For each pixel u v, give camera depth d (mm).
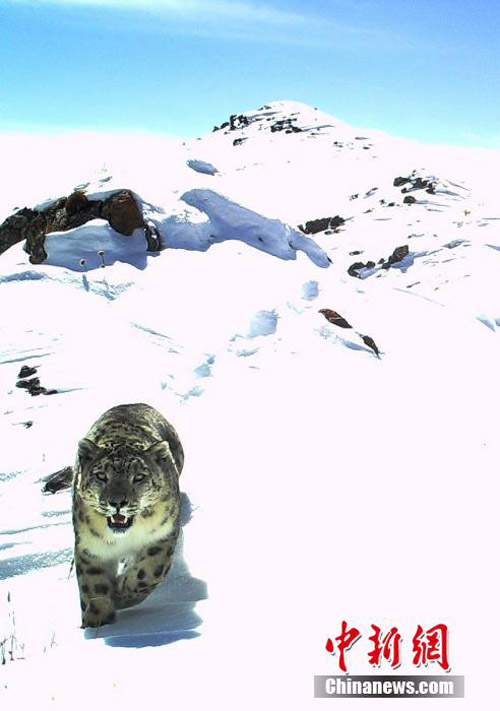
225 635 4988
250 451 10242
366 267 26797
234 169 65562
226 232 18766
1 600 7129
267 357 13773
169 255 17203
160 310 15000
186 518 8445
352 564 6426
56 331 13898
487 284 21344
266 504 8516
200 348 13852
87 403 11484
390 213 35281
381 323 16500
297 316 15414
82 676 4445
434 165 59719
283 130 83688
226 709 3838
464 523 7250
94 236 17062
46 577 7609
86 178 19250
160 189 18531
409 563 6227
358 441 10500
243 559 7148
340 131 78438
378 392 12867
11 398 11781
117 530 6004
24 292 15453
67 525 8461
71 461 9734
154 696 4066
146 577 6480
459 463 9555
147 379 12367
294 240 19812
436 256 26109
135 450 6273
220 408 11750
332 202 44938
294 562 6781
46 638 6195
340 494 8625
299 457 9945
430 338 16266
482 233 28422
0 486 9289
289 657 4441
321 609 5316
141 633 5625
